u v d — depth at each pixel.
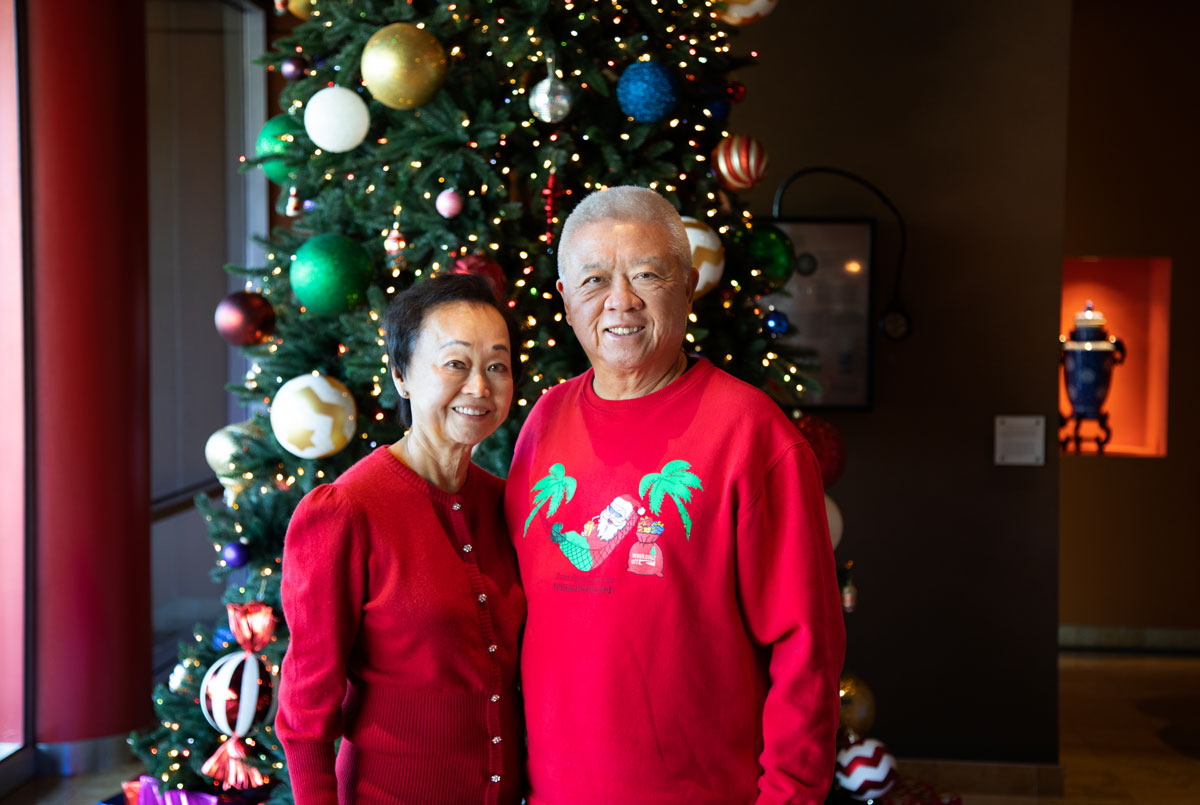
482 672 1.43
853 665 3.74
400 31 2.27
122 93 3.81
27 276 3.71
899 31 3.63
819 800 1.42
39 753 3.77
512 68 2.42
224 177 5.29
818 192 3.67
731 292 2.54
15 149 3.67
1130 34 5.38
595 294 1.46
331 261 2.34
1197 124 5.38
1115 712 4.50
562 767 1.43
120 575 3.86
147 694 3.97
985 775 3.67
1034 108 3.61
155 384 4.96
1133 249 5.44
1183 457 5.47
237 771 2.21
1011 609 3.69
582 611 1.44
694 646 1.42
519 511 1.55
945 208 3.64
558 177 2.43
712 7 2.54
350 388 2.54
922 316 3.67
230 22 5.25
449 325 1.41
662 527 1.44
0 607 3.75
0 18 3.62
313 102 2.37
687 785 1.41
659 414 1.49
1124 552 5.52
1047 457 3.66
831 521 2.73
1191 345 5.44
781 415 1.48
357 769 1.44
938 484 3.69
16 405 3.72
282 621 2.46
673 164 2.49
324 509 1.40
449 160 2.33
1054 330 3.63
